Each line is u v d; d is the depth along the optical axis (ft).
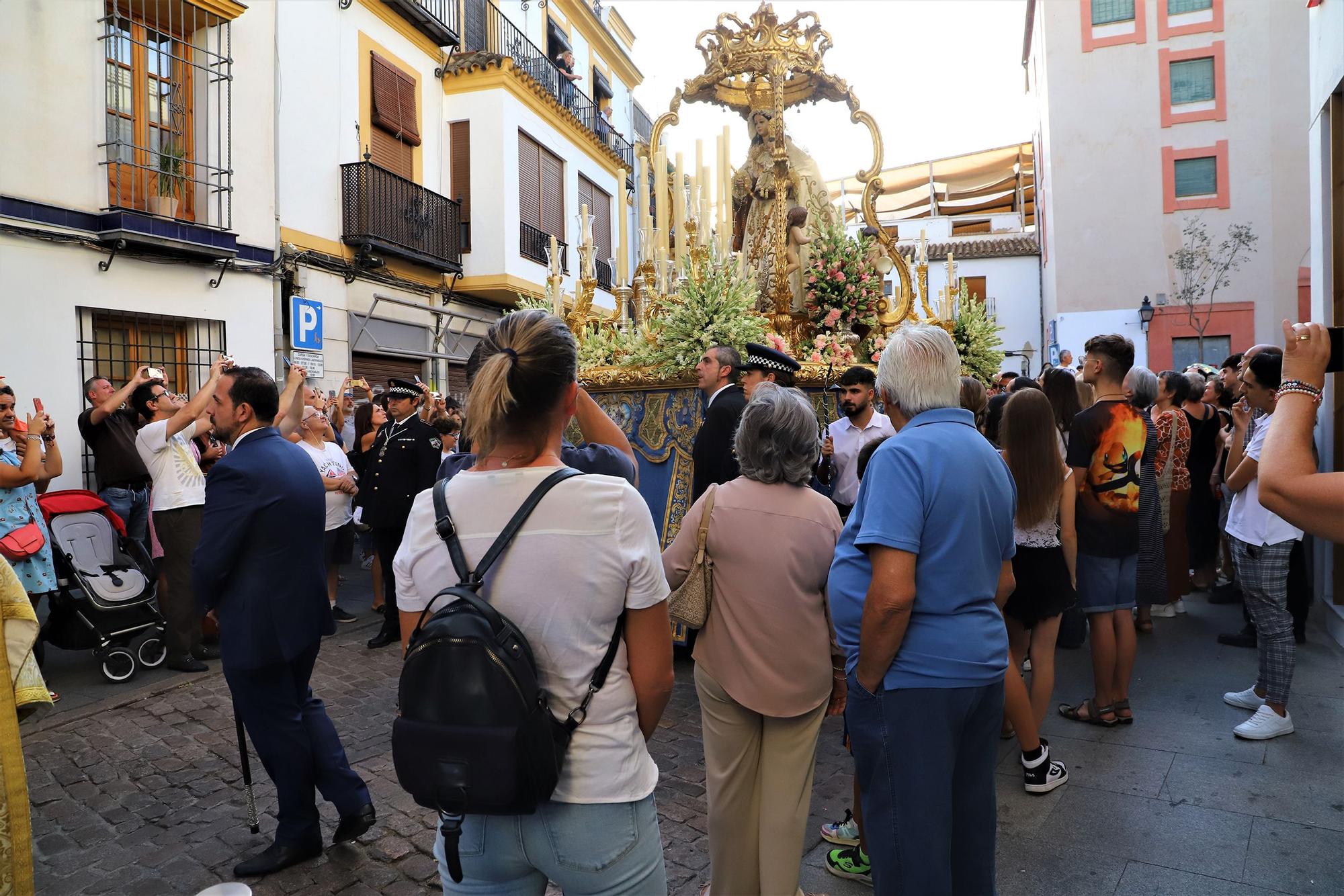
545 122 50.39
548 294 20.43
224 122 29.81
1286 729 12.06
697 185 19.27
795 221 20.04
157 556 20.71
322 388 35.65
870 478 6.65
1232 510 12.82
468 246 45.65
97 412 19.27
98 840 10.06
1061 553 10.91
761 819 7.55
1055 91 68.44
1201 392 20.31
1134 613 19.48
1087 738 12.31
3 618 7.33
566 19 61.05
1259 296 63.87
